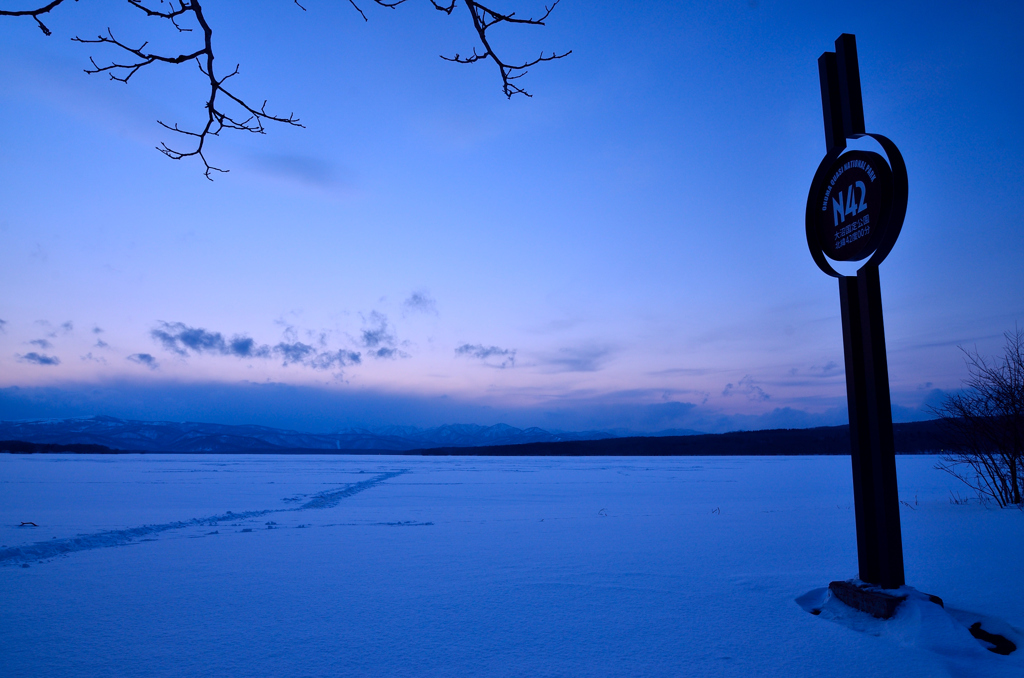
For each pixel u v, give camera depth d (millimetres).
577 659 3361
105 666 3273
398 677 3096
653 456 71125
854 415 4629
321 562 6352
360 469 34781
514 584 5227
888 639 3693
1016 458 9852
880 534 4305
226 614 4316
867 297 4547
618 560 6285
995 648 3494
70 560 6551
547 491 18016
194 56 2555
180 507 12609
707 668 3209
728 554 6547
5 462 39062
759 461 45156
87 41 2393
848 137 4848
